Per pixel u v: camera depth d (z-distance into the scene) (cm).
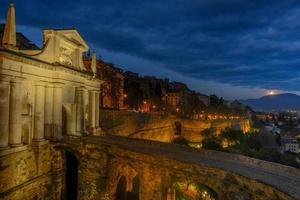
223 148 8912
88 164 3067
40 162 3022
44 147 3102
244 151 8688
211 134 10706
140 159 2664
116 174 3109
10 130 2644
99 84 4716
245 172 2070
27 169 2839
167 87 17175
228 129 11562
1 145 2486
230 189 2056
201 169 2244
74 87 3825
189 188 4466
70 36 3706
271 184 1752
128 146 2998
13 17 2630
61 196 3325
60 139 3216
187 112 14700
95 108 4594
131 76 13988
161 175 2520
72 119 3744
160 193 2519
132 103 12094
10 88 2633
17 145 2670
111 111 5719
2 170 2470
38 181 2983
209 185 2223
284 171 2150
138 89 12694
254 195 1839
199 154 2770
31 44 4428
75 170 3759
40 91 3069
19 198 2680
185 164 2345
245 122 15925
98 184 2991
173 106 14850
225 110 18788
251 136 12325
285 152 11069
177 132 10369
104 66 9144
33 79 2941
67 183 3700
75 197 3709
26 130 2883
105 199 2948
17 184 2675
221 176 2109
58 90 3297
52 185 3228
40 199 3017
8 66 2533
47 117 3209
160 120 8438
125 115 6288
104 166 2967
